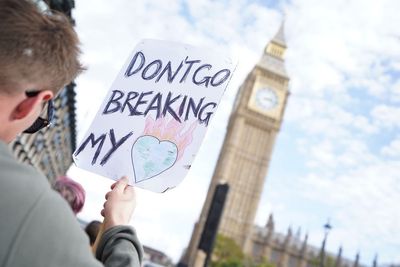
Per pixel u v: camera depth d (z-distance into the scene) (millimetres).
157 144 2117
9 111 1262
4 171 1121
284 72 112188
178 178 2055
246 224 102000
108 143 2150
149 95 2215
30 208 1080
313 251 119188
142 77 2256
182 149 2096
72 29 1361
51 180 52875
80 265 1096
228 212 102000
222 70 2191
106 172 2109
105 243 1567
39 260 1044
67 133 45375
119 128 2166
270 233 113875
